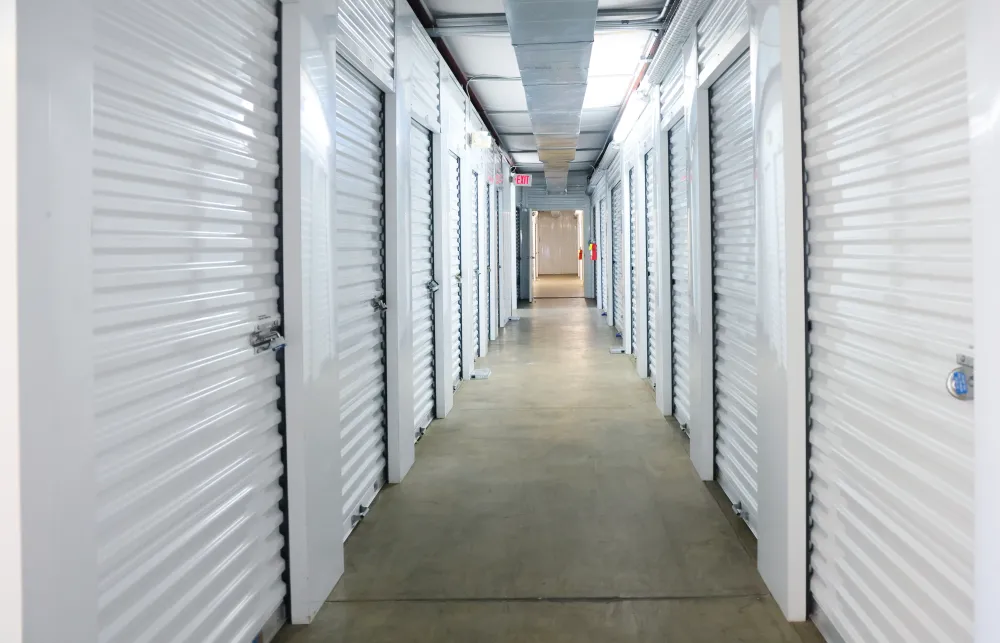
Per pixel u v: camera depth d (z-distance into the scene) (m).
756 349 2.86
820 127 2.22
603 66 6.20
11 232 1.16
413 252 4.80
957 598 1.53
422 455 4.59
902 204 1.70
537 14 3.56
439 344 5.55
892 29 1.72
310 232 2.51
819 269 2.30
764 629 2.43
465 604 2.64
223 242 2.00
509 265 13.34
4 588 1.19
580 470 4.25
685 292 4.97
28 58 1.18
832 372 2.20
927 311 1.61
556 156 9.23
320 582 2.62
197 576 1.86
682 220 5.05
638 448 4.69
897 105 1.71
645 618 2.52
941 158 1.51
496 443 4.86
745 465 3.37
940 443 1.57
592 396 6.32
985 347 1.26
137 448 1.59
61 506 1.27
